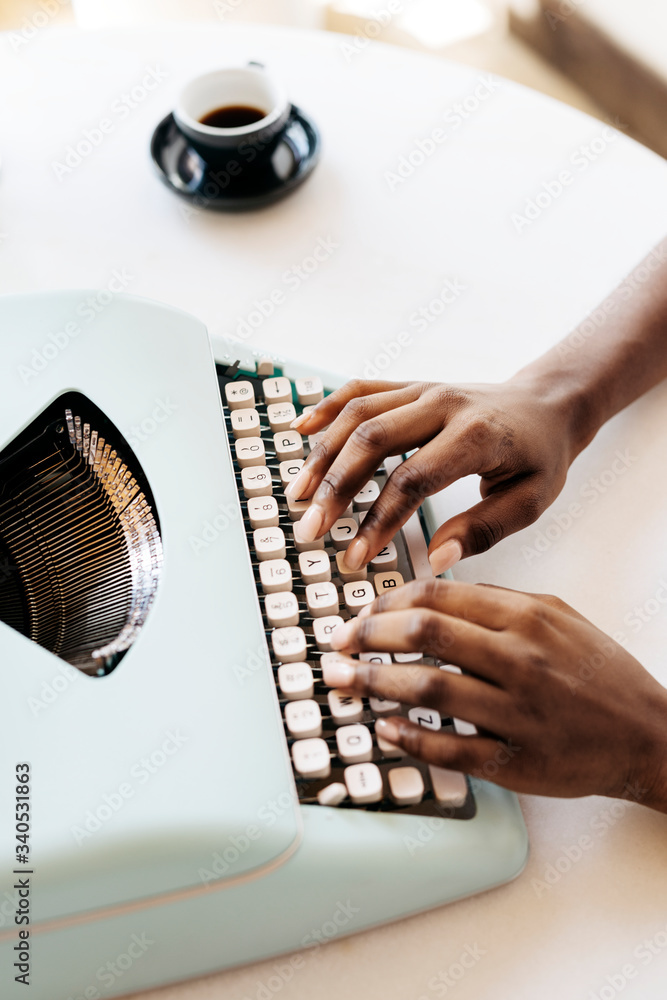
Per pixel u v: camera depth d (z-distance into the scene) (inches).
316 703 23.5
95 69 46.4
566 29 77.6
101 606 26.9
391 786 22.6
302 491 27.5
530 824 24.1
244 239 39.6
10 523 28.8
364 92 45.4
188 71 46.1
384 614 22.7
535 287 37.7
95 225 39.9
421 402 27.7
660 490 31.4
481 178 41.8
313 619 26.7
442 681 21.4
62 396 28.2
